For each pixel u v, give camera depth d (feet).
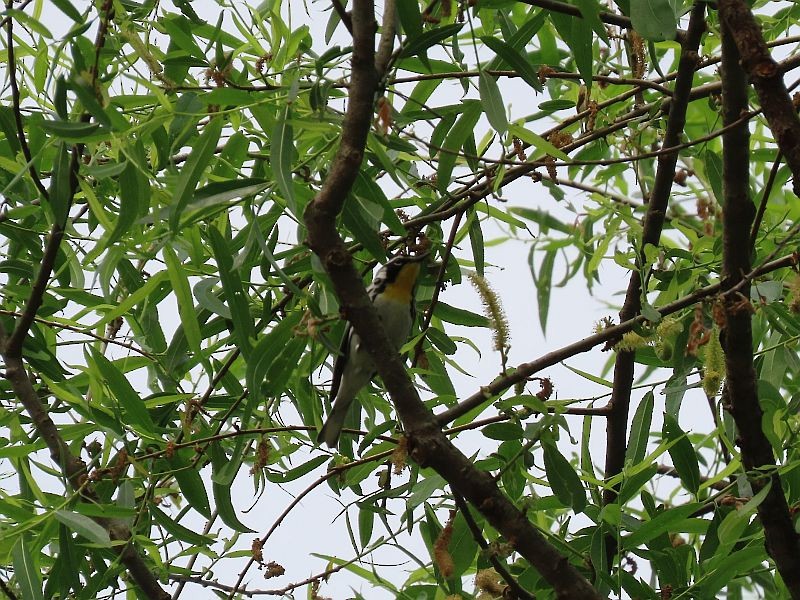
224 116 19.63
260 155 21.79
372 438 22.11
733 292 17.84
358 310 15.17
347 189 14.71
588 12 18.03
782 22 26.23
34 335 23.34
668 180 24.22
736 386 18.37
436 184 23.24
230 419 24.22
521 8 26.40
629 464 19.97
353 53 15.08
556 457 19.01
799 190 15.38
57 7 16.07
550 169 19.02
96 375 22.11
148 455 19.90
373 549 21.49
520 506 20.43
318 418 22.27
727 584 20.54
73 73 15.51
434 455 15.66
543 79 22.45
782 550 18.45
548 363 19.01
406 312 25.20
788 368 25.66
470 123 19.27
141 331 25.00
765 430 20.17
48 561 23.21
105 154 20.24
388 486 22.15
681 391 22.00
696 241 26.84
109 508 20.04
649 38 17.12
